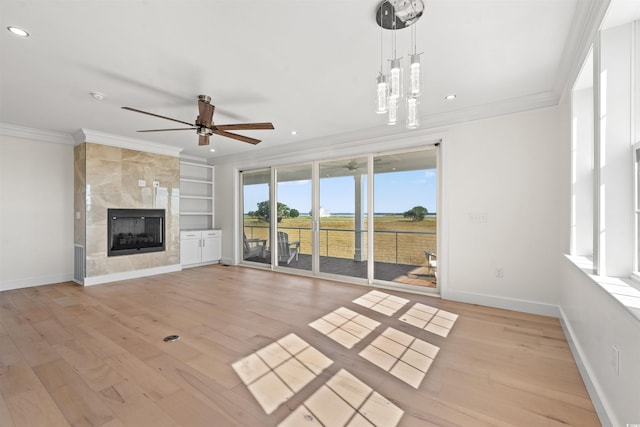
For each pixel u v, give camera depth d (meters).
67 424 1.54
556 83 2.76
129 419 1.58
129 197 4.96
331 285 4.50
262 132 4.55
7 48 2.18
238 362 2.18
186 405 1.69
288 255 5.53
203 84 2.80
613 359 1.44
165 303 3.61
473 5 1.72
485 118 3.43
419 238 4.09
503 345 2.44
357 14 1.80
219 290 4.22
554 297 3.08
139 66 2.46
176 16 1.82
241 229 6.40
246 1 1.69
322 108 3.47
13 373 2.03
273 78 2.69
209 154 6.33
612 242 1.69
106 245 4.70
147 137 4.88
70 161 4.81
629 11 1.51
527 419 1.57
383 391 1.83
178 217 5.68
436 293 3.94
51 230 4.63
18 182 4.34
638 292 1.41
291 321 3.01
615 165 1.67
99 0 1.68
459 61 2.38
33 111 3.56
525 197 3.22
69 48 2.19
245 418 1.59
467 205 3.56
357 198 4.64
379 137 4.27
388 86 2.05
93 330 2.78
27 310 3.35
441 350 2.37
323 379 1.96
